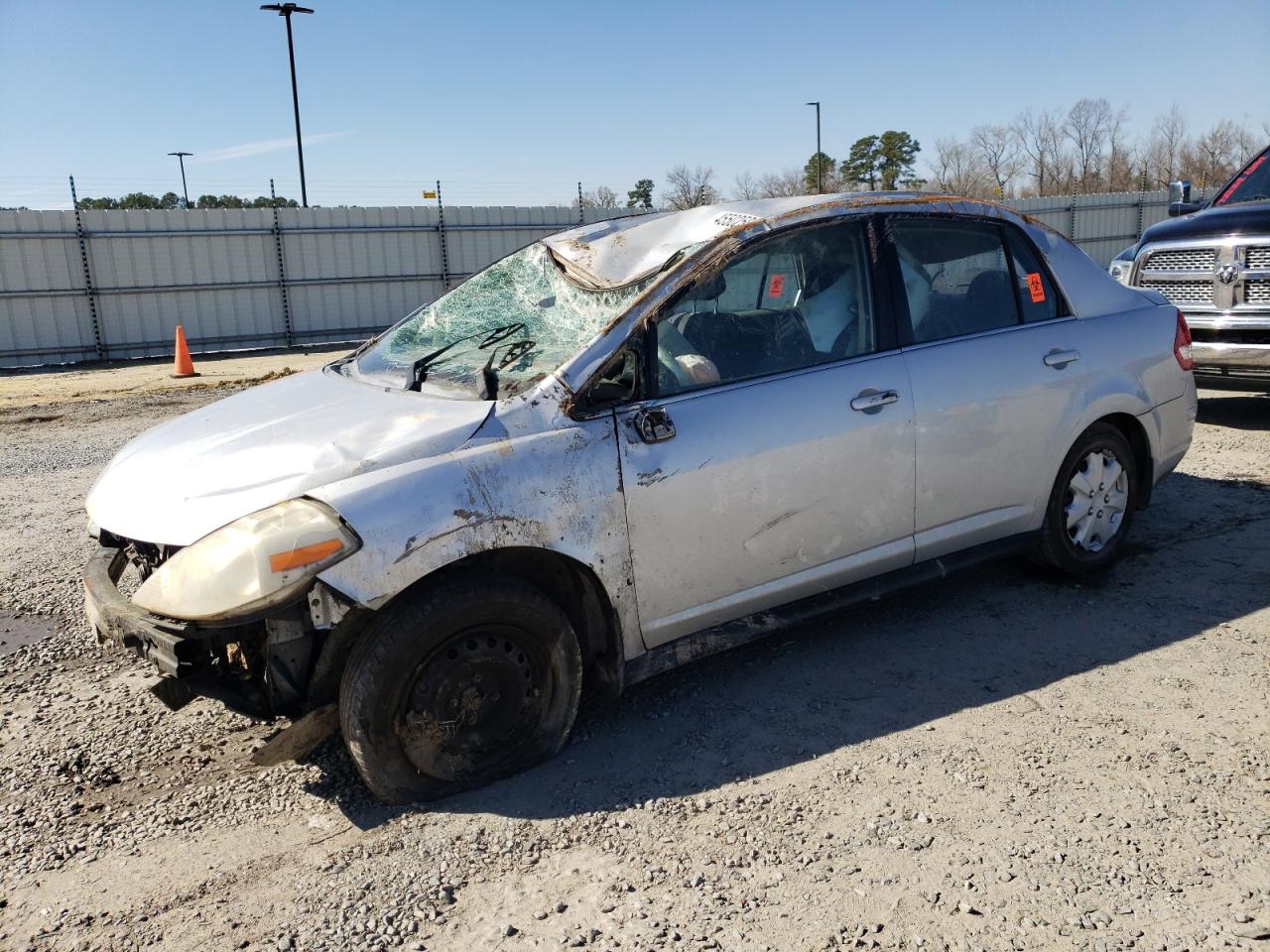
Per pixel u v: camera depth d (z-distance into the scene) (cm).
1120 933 238
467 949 241
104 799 317
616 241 395
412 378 357
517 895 261
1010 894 253
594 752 333
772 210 374
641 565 328
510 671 311
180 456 336
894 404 373
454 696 302
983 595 454
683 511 332
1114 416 452
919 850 272
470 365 355
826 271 375
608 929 246
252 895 265
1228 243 727
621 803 301
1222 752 315
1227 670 369
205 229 2103
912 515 386
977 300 412
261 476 304
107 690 396
